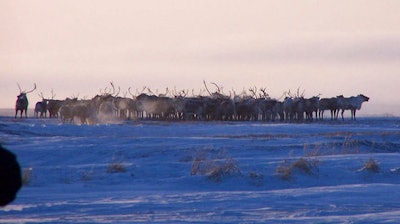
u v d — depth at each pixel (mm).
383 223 36000
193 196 50969
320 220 37438
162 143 96125
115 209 43125
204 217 39469
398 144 103625
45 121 176375
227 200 48125
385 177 67812
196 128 142250
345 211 43281
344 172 68562
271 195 51156
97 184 61156
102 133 126812
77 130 127000
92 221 37344
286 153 88562
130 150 85938
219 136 120750
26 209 43125
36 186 59031
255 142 99375
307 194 51875
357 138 114250
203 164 70875
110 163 74250
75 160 81438
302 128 148875
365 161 73938
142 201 47656
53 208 43625
